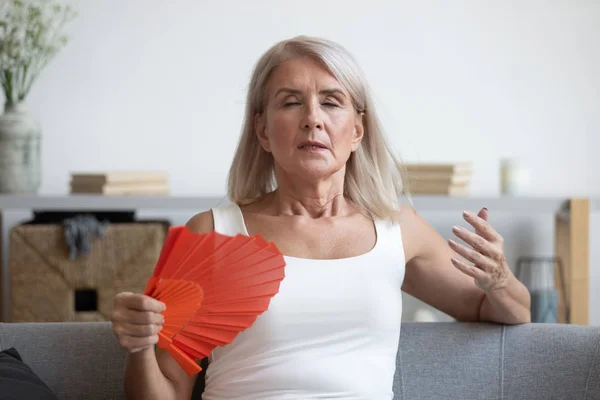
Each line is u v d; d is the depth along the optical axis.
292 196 1.62
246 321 1.37
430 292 1.71
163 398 1.39
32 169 3.18
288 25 3.53
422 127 3.57
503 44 3.57
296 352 1.47
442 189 3.16
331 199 1.63
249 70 3.53
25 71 3.20
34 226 3.10
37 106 3.50
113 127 3.53
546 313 3.27
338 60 1.56
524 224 3.60
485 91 3.58
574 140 3.59
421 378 1.62
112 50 3.51
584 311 3.13
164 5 3.51
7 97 3.18
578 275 3.13
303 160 1.54
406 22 3.55
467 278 1.70
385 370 1.52
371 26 3.55
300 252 1.56
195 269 1.27
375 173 1.68
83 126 3.52
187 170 3.55
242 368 1.47
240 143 1.69
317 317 1.48
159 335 1.28
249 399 1.46
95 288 3.10
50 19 3.22
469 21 3.56
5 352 1.49
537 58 3.58
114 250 3.09
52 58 3.49
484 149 3.58
